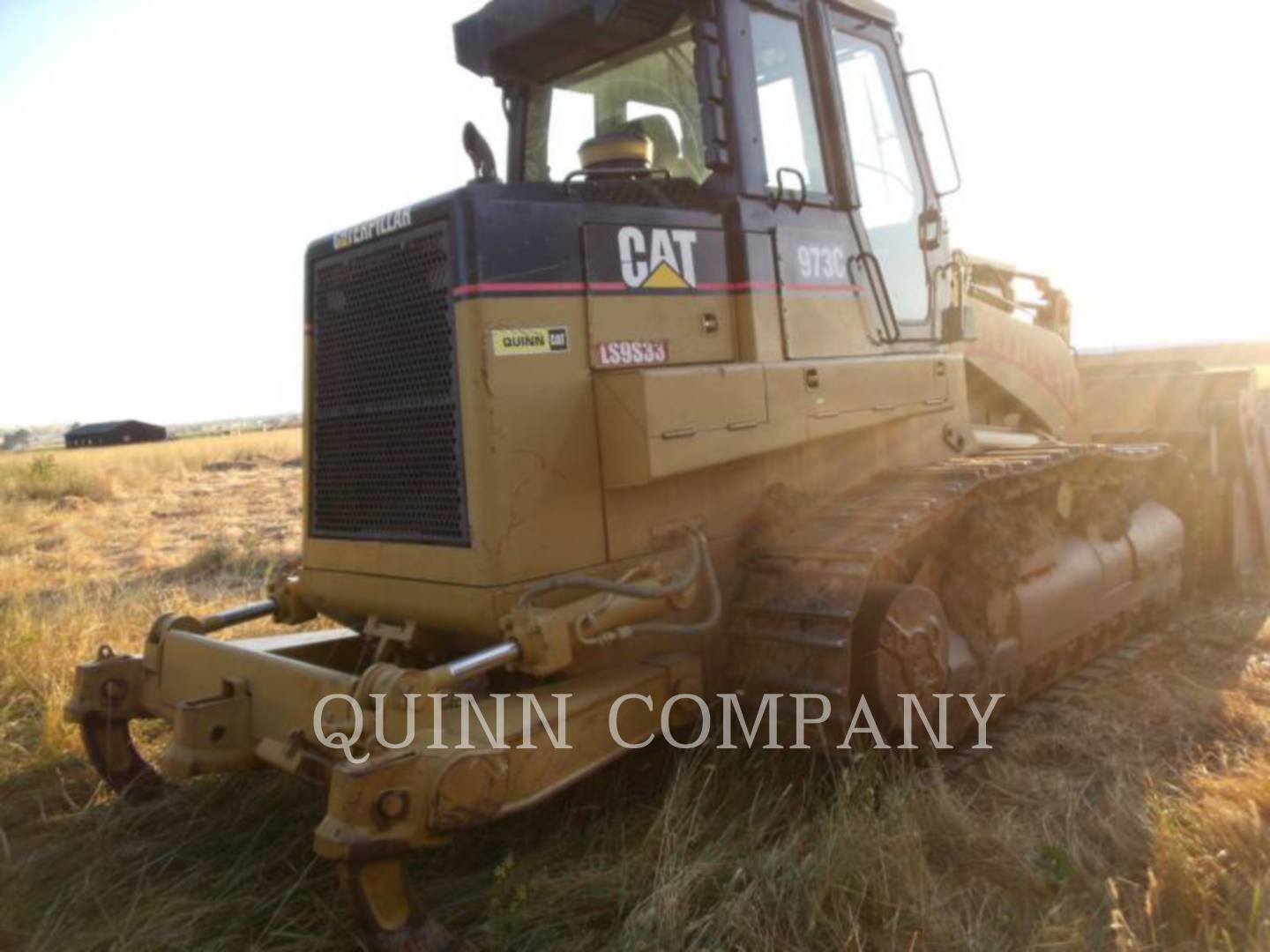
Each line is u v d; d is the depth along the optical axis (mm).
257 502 16297
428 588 3549
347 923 3133
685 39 4320
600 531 3592
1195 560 6500
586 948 2934
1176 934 2898
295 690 3311
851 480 4465
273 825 3814
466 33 4648
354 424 3869
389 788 2760
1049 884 3178
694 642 3883
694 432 3578
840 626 3525
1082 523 5203
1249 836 3297
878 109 4832
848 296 4375
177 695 3953
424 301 3514
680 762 3637
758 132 4012
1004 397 6047
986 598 4289
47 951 3051
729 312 3951
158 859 3576
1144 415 7129
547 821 3717
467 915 3168
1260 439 7234
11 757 4602
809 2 4375
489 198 3375
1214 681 4980
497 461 3332
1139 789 3701
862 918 2986
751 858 3207
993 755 4176
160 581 8930
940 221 5082
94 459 26812
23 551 11312
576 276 3539
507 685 3742
